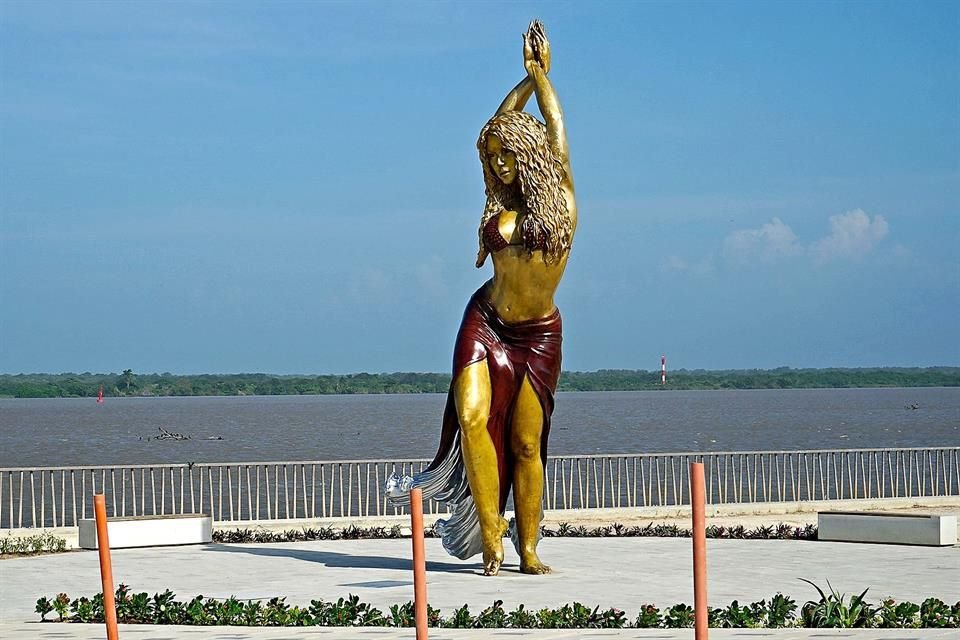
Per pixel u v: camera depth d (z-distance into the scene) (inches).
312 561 836.0
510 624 557.9
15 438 4104.3
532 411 737.6
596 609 565.3
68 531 979.9
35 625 584.4
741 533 960.3
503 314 732.7
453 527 778.2
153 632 553.3
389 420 5782.5
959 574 737.0
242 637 533.3
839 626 539.8
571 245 725.3
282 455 2849.4
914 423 4847.4
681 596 655.1
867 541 911.0
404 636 526.0
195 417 6633.9
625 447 3034.0
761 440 3454.7
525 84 743.1
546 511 1080.2
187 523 948.0
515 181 719.1
